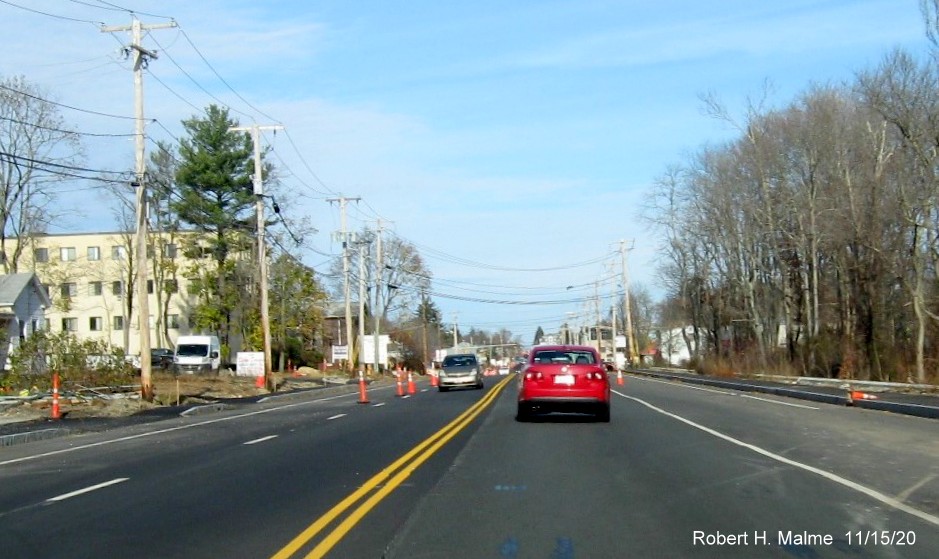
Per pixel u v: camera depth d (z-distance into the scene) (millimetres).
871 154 48219
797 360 58344
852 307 53188
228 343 82438
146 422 29453
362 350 66750
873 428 21172
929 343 46969
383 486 13258
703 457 16016
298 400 42344
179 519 11000
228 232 75188
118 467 16469
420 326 125688
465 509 11344
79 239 88750
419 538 9688
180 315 88500
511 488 12898
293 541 9594
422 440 19766
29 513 11656
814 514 10758
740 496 12016
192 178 74125
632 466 14945
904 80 42000
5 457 19234
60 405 33750
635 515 10797
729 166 64125
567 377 22500
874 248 47094
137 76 35219
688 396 36812
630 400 33688
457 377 47594
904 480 13211
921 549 9055
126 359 44094
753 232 61938
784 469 14398
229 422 27781
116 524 10766
